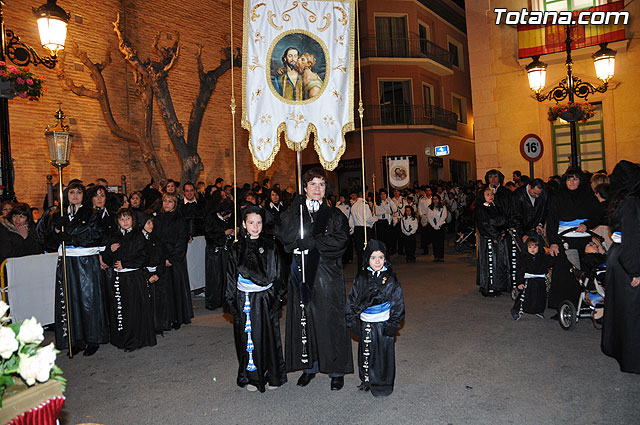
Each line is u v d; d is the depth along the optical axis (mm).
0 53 8055
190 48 16438
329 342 4770
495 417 4051
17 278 7027
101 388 5098
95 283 6395
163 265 6816
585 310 6641
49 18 8234
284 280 4957
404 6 28078
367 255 4559
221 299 8820
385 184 26672
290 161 20375
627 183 4910
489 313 7555
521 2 14508
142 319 6465
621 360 4891
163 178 12734
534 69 11664
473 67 15164
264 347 4766
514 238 8359
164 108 12227
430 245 18000
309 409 4379
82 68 13695
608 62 11641
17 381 2482
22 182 12352
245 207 4883
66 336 6242
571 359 5344
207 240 8805
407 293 9258
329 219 4816
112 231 6484
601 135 13875
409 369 5246
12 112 12227
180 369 5602
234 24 17953
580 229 6961
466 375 5000
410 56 27922
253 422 4156
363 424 4031
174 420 4262
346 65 5332
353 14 5352
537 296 7055
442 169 30109
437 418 4082
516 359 5410
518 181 11531
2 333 2285
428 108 28922
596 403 4227
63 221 6223
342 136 5336
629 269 4738
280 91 5246
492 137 14984
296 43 5258
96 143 14008
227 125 17562
